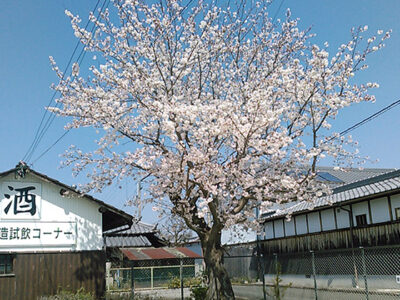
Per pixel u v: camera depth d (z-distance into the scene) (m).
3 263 12.72
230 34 12.30
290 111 10.96
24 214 13.14
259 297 16.45
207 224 12.52
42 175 13.27
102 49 11.30
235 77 12.52
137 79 10.91
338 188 18.12
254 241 22.39
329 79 10.09
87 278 13.29
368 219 15.47
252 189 11.27
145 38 11.22
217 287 11.34
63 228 13.47
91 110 11.13
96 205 13.98
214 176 10.23
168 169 10.87
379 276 14.52
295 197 10.78
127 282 23.20
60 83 11.19
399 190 13.52
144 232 25.22
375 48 10.02
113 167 11.89
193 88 12.32
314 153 9.87
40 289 12.72
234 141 10.23
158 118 10.41
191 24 11.57
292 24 12.48
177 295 19.08
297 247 19.50
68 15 10.90
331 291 15.23
